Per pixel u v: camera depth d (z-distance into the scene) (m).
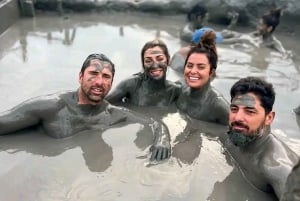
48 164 1.29
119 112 1.54
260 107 1.22
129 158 1.34
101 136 1.45
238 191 1.22
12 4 2.79
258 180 1.23
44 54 2.27
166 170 1.30
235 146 1.36
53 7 3.07
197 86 1.56
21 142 1.40
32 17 2.98
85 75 1.41
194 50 1.57
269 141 1.25
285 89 1.97
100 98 1.43
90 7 3.16
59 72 2.03
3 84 1.87
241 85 1.26
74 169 1.27
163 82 1.68
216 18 3.06
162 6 3.15
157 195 1.18
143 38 2.65
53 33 2.66
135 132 1.48
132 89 1.70
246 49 2.54
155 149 1.36
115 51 2.36
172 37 2.72
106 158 1.33
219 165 1.34
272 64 2.31
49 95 1.44
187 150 1.41
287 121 1.67
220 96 1.58
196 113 1.62
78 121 1.45
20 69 2.05
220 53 2.44
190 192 1.20
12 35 2.59
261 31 2.61
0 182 1.20
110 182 1.22
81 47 2.40
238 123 1.24
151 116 1.63
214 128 1.57
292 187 0.82
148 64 1.63
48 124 1.42
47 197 1.15
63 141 1.41
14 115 1.40
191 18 2.80
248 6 2.99
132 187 1.21
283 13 2.93
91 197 1.15
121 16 3.16
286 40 2.83
